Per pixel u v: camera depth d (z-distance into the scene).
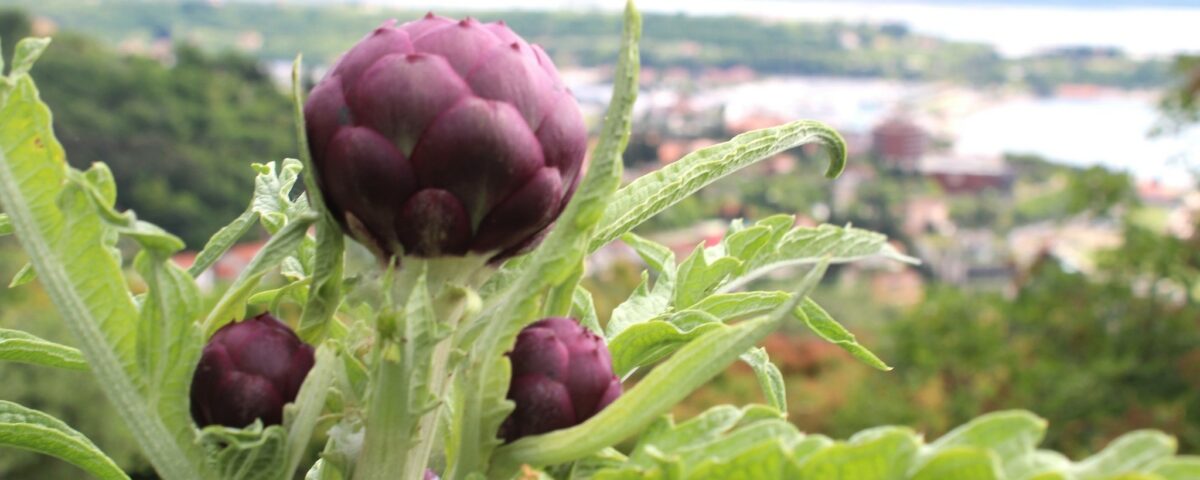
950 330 5.54
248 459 0.53
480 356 0.53
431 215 0.53
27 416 0.62
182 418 0.52
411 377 0.52
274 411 0.53
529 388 0.54
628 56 0.50
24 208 0.51
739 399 5.95
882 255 0.74
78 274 0.51
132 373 0.52
